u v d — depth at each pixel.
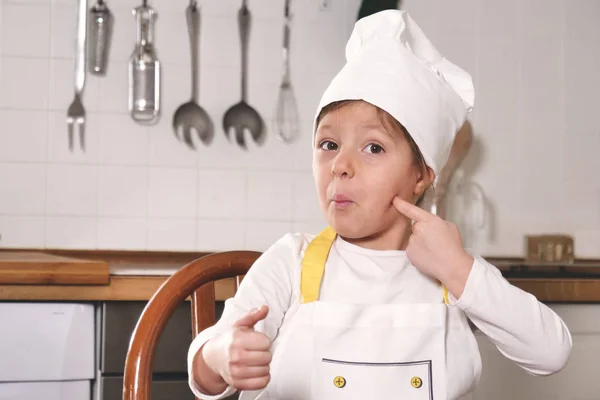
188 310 1.80
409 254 0.87
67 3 2.40
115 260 2.36
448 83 0.92
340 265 0.88
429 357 0.84
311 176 2.51
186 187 2.45
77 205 2.40
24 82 2.38
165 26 2.45
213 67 2.47
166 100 2.45
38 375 1.72
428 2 2.57
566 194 2.62
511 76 2.61
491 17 2.60
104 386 1.74
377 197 0.83
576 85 2.64
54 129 2.39
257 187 2.49
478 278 0.85
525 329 0.85
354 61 0.87
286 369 0.84
